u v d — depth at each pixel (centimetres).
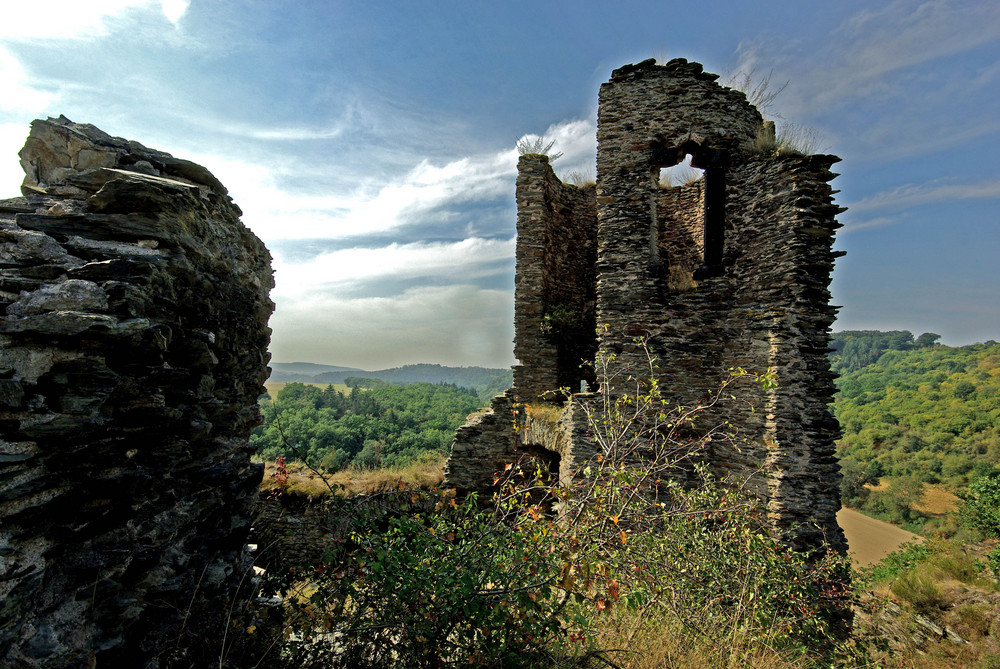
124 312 256
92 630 243
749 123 909
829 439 739
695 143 891
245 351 448
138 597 276
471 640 334
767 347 768
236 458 429
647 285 884
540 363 1171
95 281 255
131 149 368
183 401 327
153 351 273
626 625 415
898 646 733
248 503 452
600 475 432
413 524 376
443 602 331
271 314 527
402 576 339
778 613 571
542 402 1152
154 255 291
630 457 805
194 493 346
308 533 688
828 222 768
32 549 218
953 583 812
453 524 403
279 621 430
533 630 338
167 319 298
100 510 251
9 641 205
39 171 332
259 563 514
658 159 902
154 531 292
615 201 914
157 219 297
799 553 653
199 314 353
